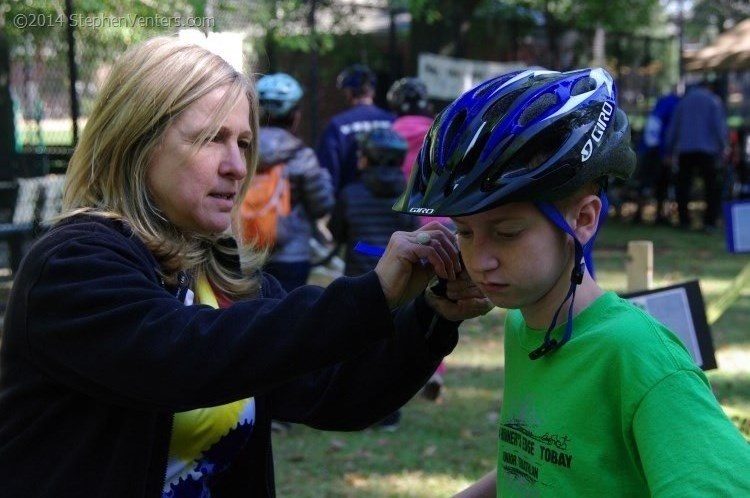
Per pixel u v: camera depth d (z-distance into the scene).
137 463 1.71
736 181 15.95
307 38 11.08
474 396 6.15
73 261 1.68
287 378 1.62
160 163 1.84
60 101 9.09
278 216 5.16
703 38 27.88
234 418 1.94
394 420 5.49
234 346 1.60
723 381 6.30
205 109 1.83
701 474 1.43
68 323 1.65
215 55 1.90
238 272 2.10
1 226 8.20
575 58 15.90
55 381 1.72
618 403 1.58
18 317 1.72
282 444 5.33
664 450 1.47
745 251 4.52
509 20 14.52
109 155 1.84
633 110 17.78
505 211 1.57
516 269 1.59
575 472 1.60
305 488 4.62
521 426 1.71
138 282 1.69
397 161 5.32
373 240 5.27
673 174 14.65
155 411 1.69
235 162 1.88
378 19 15.30
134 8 8.37
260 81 5.56
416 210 1.61
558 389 1.64
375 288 1.63
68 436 1.73
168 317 1.64
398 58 14.11
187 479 1.92
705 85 14.79
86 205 1.87
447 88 11.99
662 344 1.57
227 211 1.91
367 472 4.85
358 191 5.37
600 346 1.60
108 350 1.63
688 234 13.66
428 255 1.69
